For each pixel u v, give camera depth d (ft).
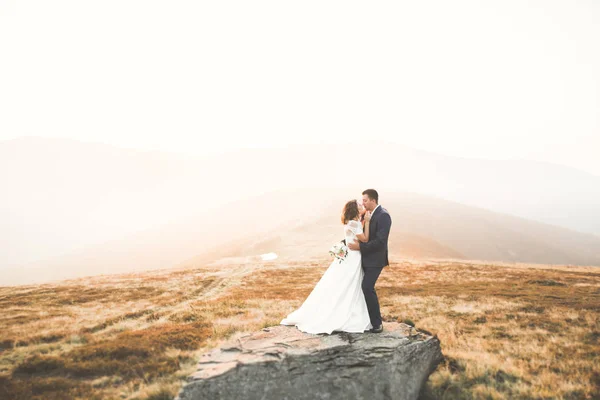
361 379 19.31
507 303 52.37
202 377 18.10
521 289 71.72
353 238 24.08
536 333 34.78
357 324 23.70
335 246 24.61
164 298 71.05
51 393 22.88
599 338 32.48
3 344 34.94
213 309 54.03
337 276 24.66
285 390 18.45
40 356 29.58
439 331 36.09
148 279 105.09
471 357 26.68
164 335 35.78
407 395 20.27
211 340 33.81
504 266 134.82
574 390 21.40
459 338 33.12
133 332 38.19
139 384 24.09
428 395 21.67
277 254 226.38
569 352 28.58
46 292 79.20
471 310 48.11
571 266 135.33
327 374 19.21
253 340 22.50
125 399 21.97
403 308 52.31
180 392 17.74
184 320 46.60
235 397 17.88
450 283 88.22
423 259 171.63
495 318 42.50
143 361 28.58
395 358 20.47
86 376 26.17
